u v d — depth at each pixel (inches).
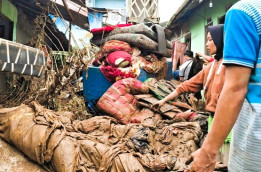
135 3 382.3
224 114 43.4
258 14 43.5
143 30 211.3
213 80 117.4
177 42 301.1
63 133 104.3
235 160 49.4
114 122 140.3
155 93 170.1
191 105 191.9
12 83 188.1
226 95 43.4
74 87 188.5
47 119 108.3
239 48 42.8
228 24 45.1
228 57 43.4
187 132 127.6
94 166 100.7
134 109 163.6
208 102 120.2
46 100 154.7
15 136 104.3
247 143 46.1
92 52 173.6
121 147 107.0
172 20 464.4
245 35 43.0
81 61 149.3
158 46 216.1
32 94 155.4
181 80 245.0
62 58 173.0
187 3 369.1
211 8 376.2
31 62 118.0
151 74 210.1
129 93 167.9
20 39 340.2
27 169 101.4
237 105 43.0
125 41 208.7
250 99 45.6
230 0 309.3
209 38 113.0
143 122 131.5
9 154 105.9
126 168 95.7
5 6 259.4
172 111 161.6
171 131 127.0
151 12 383.9
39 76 124.1
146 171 98.1
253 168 45.6
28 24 391.5
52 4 205.0
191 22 479.2
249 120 46.3
